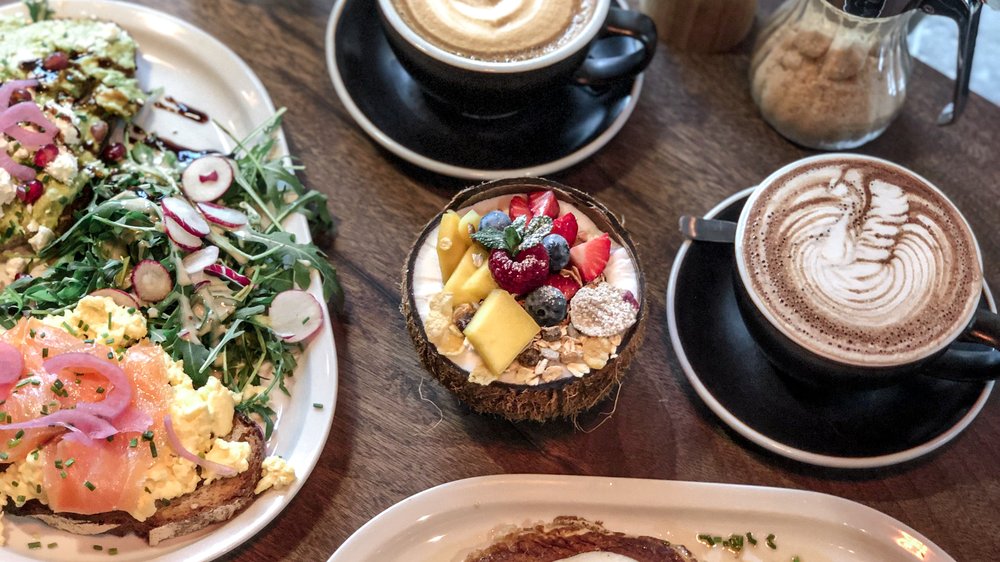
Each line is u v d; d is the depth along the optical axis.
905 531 0.56
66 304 0.59
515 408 0.54
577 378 0.54
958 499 0.59
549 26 0.62
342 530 0.57
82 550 0.55
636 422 0.60
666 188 0.66
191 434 0.54
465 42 0.61
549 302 0.54
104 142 0.63
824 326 0.55
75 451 0.53
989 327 0.55
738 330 0.60
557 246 0.54
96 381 0.55
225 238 0.60
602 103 0.66
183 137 0.65
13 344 0.55
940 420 0.58
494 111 0.63
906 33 0.63
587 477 0.57
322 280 0.60
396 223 0.64
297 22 0.69
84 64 0.63
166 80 0.66
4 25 0.64
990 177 0.67
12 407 0.54
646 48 0.63
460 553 0.56
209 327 0.59
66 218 0.61
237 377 0.59
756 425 0.58
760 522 0.57
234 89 0.65
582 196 0.57
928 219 0.57
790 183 0.58
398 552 0.56
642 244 0.64
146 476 0.53
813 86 0.64
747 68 0.70
